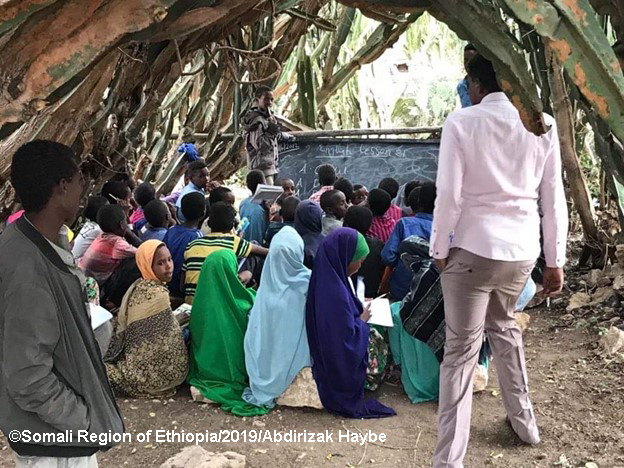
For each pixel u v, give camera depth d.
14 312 1.70
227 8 2.06
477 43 1.83
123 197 5.56
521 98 1.81
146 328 3.69
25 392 1.71
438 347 3.47
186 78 8.34
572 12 1.56
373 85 12.03
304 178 7.66
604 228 5.80
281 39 7.89
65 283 1.80
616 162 4.86
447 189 2.58
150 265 3.72
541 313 4.90
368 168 7.55
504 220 2.66
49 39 1.86
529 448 3.11
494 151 2.58
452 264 2.72
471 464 2.99
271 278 3.65
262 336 3.59
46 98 1.92
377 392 3.80
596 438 3.16
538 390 3.70
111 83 5.30
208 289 3.70
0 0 1.74
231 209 4.40
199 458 2.87
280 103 11.99
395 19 3.24
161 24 2.02
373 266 4.40
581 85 1.59
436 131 7.63
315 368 3.56
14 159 1.79
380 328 3.86
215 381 3.68
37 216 1.80
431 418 3.48
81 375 1.85
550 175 2.73
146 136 8.18
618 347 4.02
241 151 8.70
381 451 3.15
